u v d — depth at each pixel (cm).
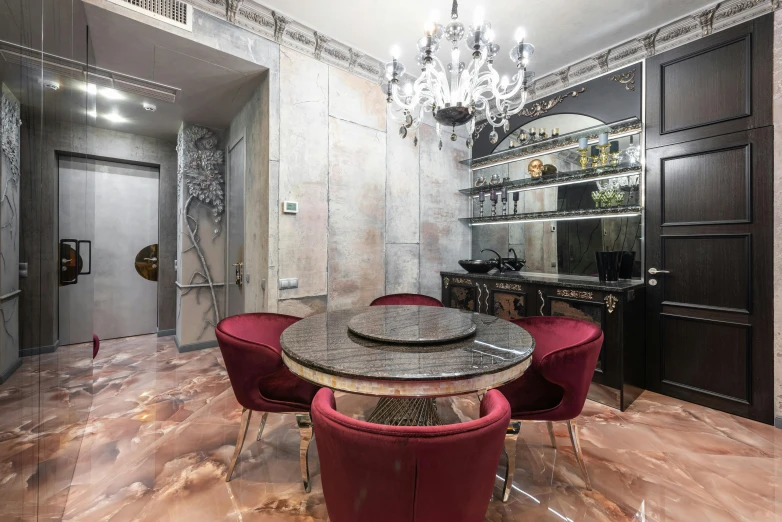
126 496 162
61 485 160
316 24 283
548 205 371
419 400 188
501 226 414
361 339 160
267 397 169
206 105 340
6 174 112
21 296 123
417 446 78
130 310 439
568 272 356
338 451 86
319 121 306
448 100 224
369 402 263
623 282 293
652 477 180
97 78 285
